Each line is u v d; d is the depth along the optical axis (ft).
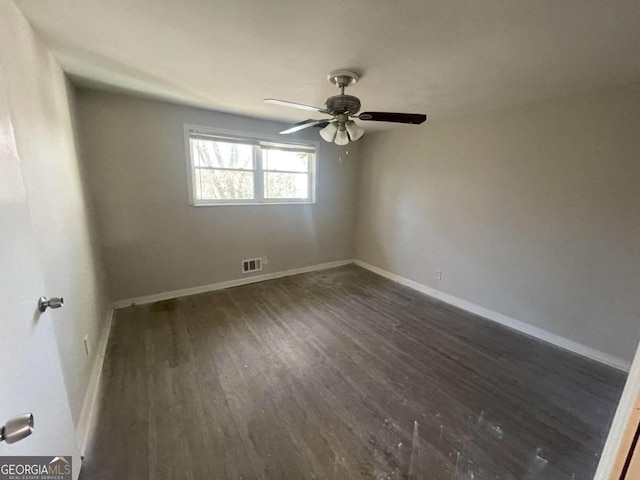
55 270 4.89
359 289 12.61
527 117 8.57
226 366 7.08
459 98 8.27
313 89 7.92
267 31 4.88
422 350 7.98
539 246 8.64
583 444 5.13
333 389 6.36
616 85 6.86
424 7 4.09
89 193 8.57
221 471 4.50
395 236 13.65
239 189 12.07
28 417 2.23
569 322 8.16
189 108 10.21
